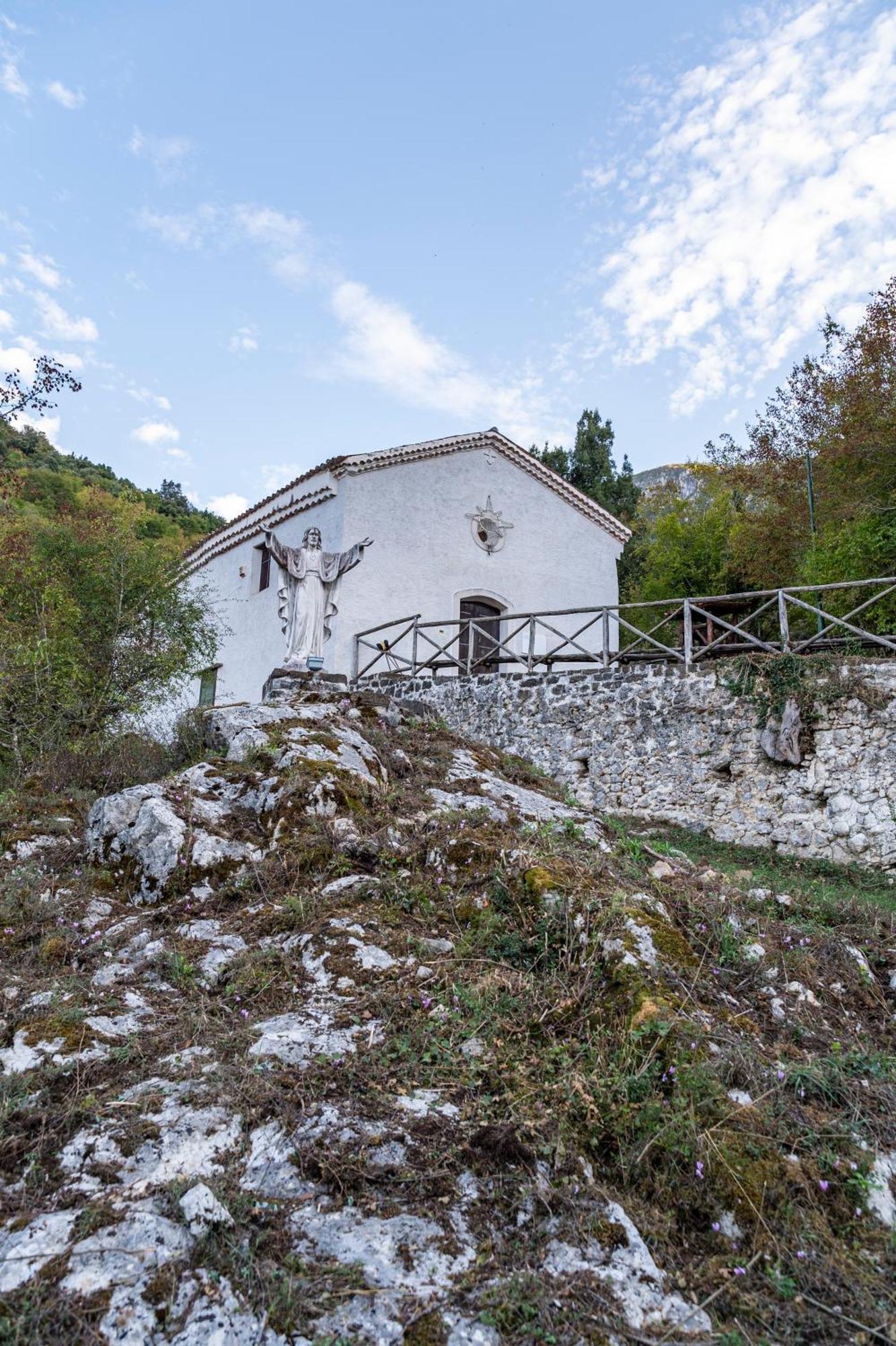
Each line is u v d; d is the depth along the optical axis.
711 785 10.18
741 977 4.61
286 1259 2.69
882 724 9.24
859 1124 3.58
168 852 5.56
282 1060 3.58
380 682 13.91
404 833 5.96
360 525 15.85
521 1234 2.90
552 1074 3.66
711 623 11.17
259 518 18.12
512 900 4.88
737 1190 3.11
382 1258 2.73
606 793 10.93
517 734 11.84
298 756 6.53
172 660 12.71
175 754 8.79
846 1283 2.86
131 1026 3.96
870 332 15.49
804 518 18.52
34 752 10.33
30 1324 2.38
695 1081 3.48
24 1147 3.08
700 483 31.80
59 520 18.00
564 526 19.11
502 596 17.72
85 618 12.59
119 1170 3.00
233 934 4.88
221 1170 3.02
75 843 6.30
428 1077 3.60
